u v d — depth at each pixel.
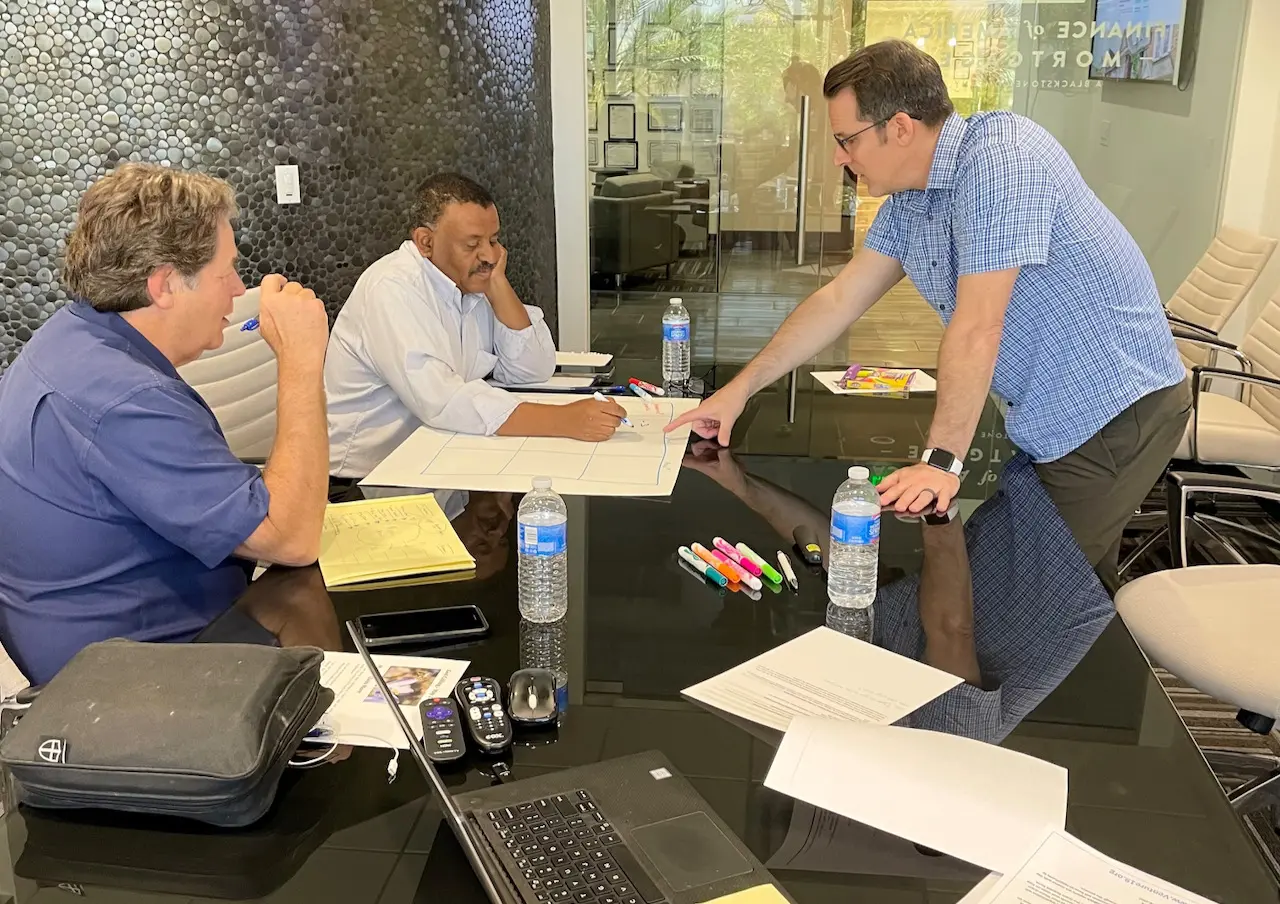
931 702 1.10
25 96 3.06
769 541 1.52
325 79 3.23
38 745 0.90
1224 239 3.51
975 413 1.75
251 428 2.46
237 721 0.91
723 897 0.81
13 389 1.41
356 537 1.51
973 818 0.90
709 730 1.04
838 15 3.96
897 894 0.82
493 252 2.30
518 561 1.42
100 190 1.41
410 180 3.42
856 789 0.94
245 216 3.26
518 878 0.82
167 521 1.36
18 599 1.42
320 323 1.50
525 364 2.48
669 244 4.19
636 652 1.20
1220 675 1.65
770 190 4.13
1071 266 1.89
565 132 4.01
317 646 1.22
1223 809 0.92
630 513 1.63
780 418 2.21
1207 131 3.98
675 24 3.96
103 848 0.89
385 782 0.97
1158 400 1.96
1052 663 1.18
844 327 2.18
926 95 1.85
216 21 3.10
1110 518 1.67
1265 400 3.16
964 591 1.37
